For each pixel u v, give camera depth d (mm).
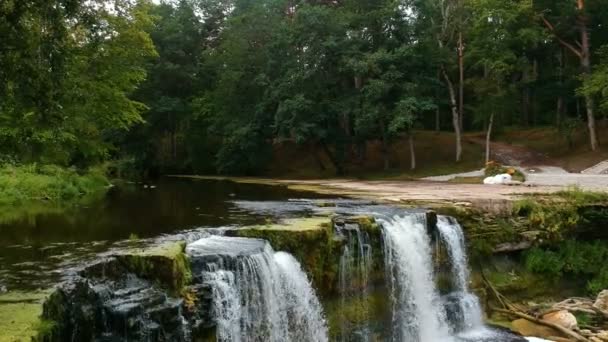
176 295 9367
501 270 17219
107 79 24641
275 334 11312
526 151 43125
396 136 42031
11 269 9852
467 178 33969
